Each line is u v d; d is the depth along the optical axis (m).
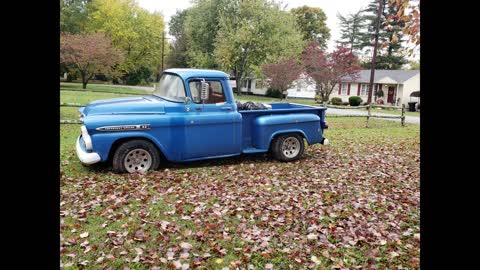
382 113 22.48
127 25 39.22
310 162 7.72
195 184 5.81
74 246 3.73
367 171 7.05
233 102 7.08
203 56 39.09
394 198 5.43
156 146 6.52
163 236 3.95
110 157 6.49
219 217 4.50
